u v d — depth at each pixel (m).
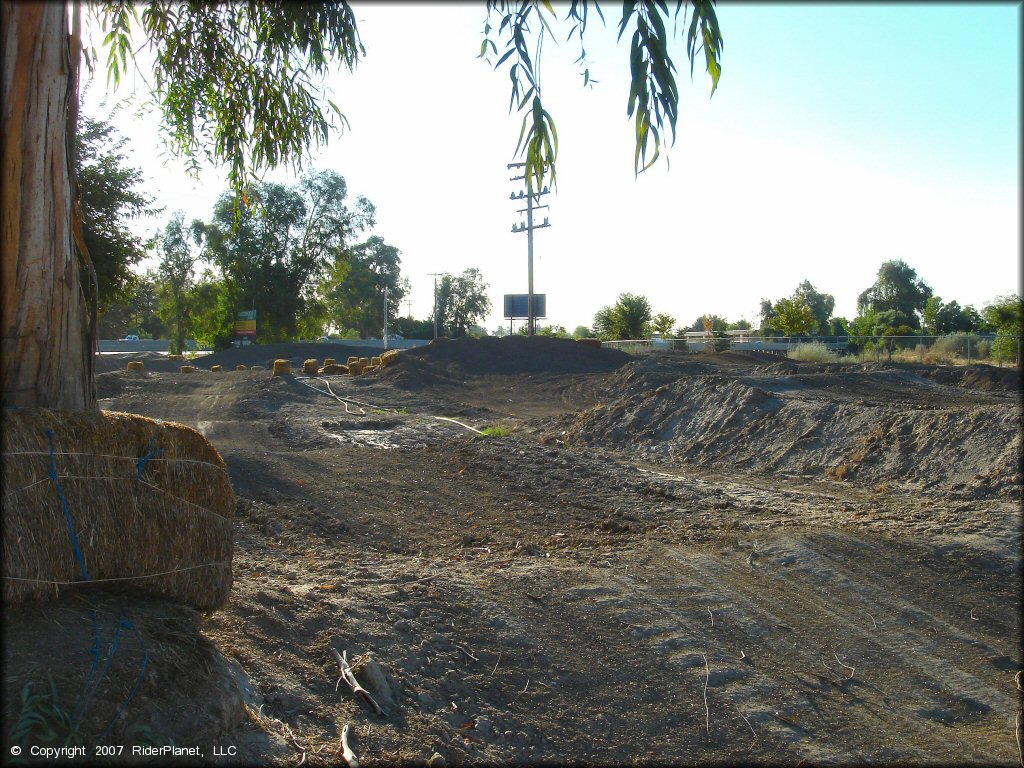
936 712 5.85
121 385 29.17
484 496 11.70
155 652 3.92
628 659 6.12
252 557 7.68
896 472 12.95
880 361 38.53
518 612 6.55
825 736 5.47
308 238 61.94
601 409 19.89
